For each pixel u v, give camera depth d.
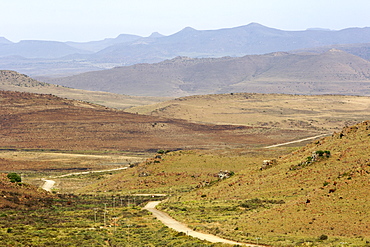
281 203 115.31
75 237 90.81
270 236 86.50
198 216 115.31
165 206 136.00
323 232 84.75
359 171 106.75
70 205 135.62
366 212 88.56
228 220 105.38
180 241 89.19
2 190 130.25
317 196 102.56
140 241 92.56
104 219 112.75
